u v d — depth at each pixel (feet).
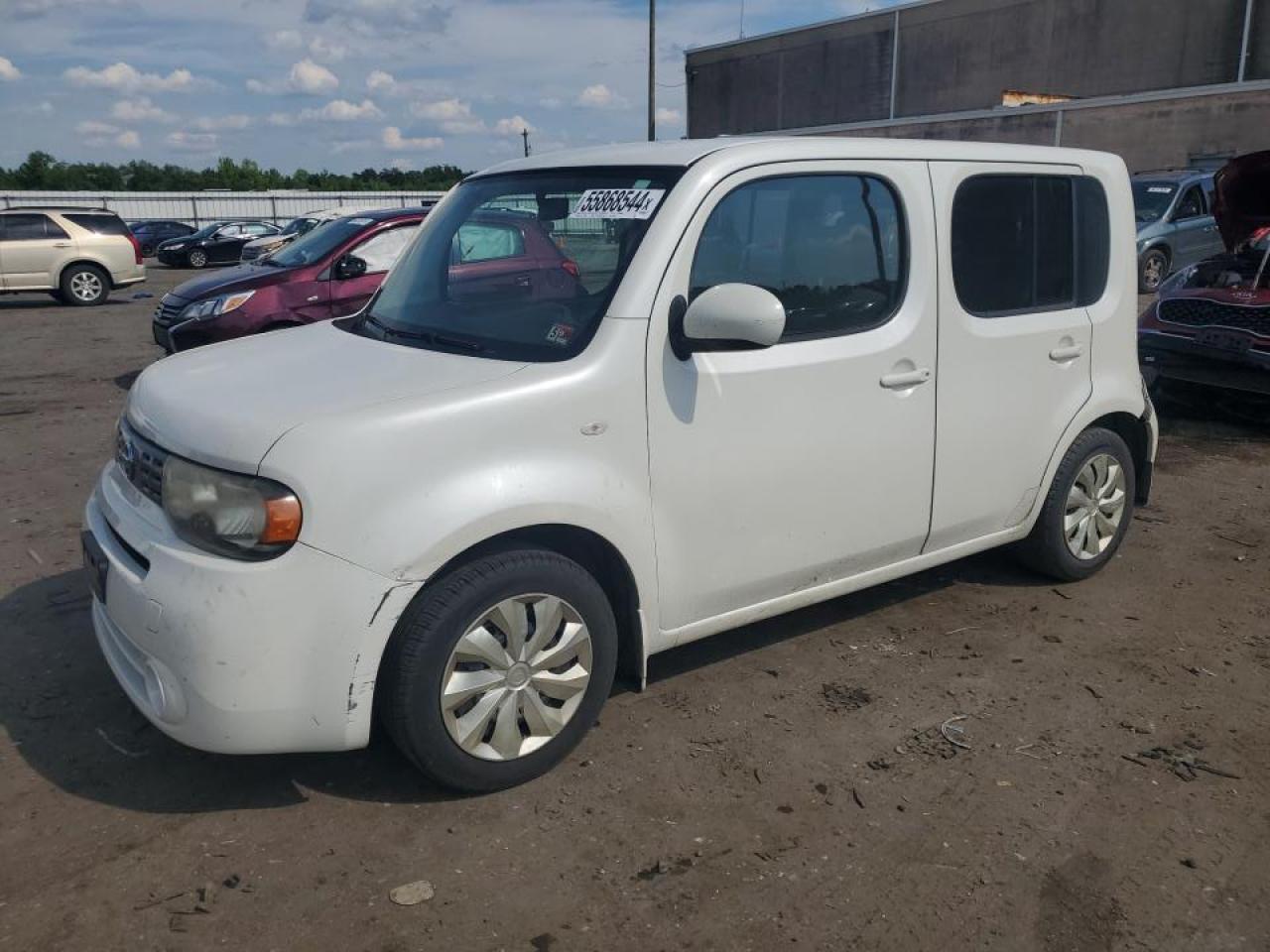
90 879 9.18
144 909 8.79
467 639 9.77
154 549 9.52
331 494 9.05
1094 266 14.98
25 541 17.83
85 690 12.48
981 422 13.61
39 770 10.84
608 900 8.93
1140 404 15.78
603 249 11.01
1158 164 86.53
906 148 12.71
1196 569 16.70
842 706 12.23
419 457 9.36
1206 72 118.52
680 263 10.73
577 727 10.75
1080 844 9.74
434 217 13.73
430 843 9.66
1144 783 10.72
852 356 12.03
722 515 11.34
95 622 11.18
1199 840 9.81
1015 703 12.35
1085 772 10.94
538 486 9.81
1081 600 15.39
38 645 13.70
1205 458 23.70
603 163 11.95
